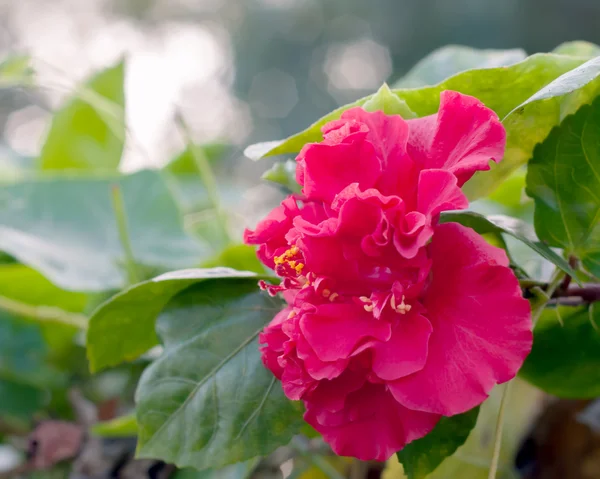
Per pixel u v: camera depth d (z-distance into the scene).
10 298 0.68
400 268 0.43
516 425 0.56
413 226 0.42
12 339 0.69
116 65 0.81
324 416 0.44
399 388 0.42
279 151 0.48
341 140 0.44
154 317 0.50
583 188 0.47
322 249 0.43
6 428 0.68
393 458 0.52
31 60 0.67
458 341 0.42
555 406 0.62
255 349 0.48
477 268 0.43
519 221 0.49
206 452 0.47
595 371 0.50
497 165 0.48
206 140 0.98
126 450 0.60
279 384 0.47
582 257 0.47
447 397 0.42
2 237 0.60
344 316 0.43
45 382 0.69
